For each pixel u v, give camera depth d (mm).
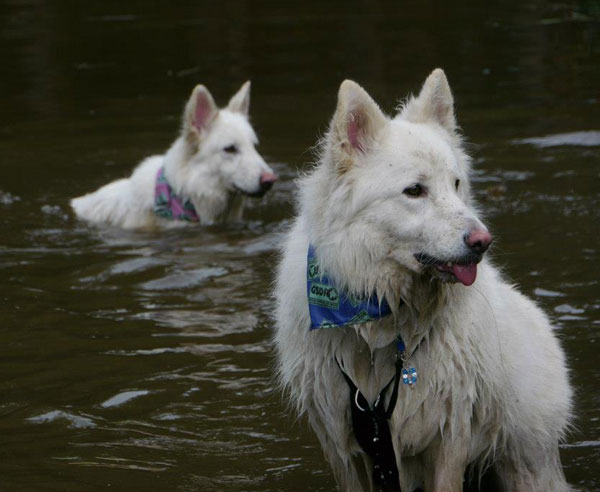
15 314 9938
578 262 10578
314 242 5930
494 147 16031
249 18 30641
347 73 22375
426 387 5855
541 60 22812
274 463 6988
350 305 5824
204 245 12539
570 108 18375
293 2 33312
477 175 14430
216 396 8086
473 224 5578
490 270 6574
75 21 30516
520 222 12117
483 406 5973
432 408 5887
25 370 8625
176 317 9812
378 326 5875
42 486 6621
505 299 6500
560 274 10242
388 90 20359
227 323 9617
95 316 9875
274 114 19125
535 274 10273
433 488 6078
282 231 13062
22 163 16781
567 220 12086
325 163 5957
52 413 7773
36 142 18094
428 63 23000
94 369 8625
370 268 5809
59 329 9531
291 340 6125
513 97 19578
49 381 8398
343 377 5973
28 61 24953
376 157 5824
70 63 24734
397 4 31984
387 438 5961
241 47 26141
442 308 5852
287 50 25469
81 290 10688
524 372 6258
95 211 14062
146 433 7465
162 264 11625
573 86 20188
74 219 13898
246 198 14695
